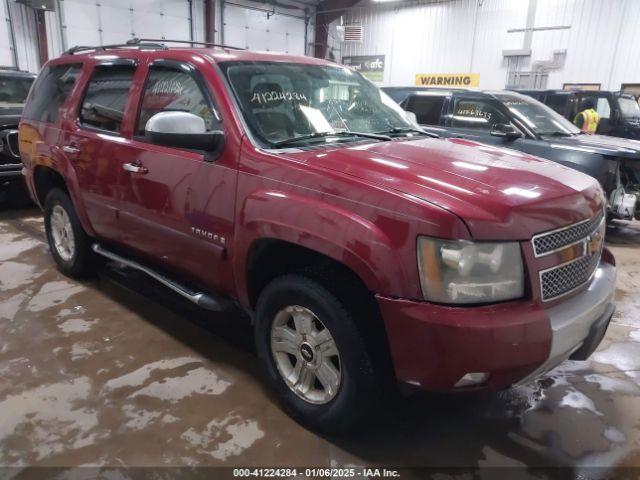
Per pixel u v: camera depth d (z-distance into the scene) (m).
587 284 2.14
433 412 2.44
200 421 2.31
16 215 6.02
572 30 14.99
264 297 2.30
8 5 11.24
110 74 3.22
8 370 2.67
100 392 2.50
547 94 9.52
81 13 12.53
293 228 2.02
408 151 2.38
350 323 1.97
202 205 2.47
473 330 1.69
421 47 18.19
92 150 3.18
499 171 2.14
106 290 3.74
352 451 2.15
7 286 3.79
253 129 2.36
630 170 5.66
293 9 18.02
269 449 2.14
